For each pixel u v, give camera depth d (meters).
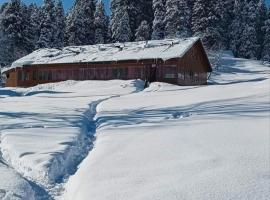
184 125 10.44
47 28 71.12
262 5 101.44
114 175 6.36
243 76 57.94
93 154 8.14
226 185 5.34
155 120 12.02
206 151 7.25
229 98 16.56
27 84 43.66
